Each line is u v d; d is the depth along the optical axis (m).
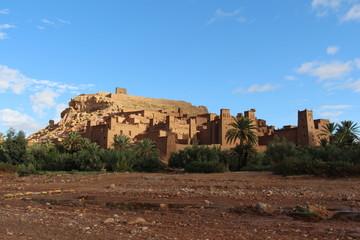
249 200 20.20
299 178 29.70
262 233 11.88
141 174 44.12
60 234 11.25
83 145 66.44
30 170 50.72
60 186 33.56
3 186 34.56
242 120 51.28
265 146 60.69
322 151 37.69
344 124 52.03
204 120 96.75
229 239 10.90
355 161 32.84
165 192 25.19
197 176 36.75
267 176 32.50
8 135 62.84
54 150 63.62
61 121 135.12
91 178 40.28
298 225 13.23
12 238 10.48
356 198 19.25
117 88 150.00
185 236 11.24
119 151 54.78
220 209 17.64
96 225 12.83
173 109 148.88
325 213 15.20
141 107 139.12
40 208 18.67
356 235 11.38
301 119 65.19
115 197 23.95
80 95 148.88
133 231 11.66
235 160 49.81
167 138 62.34
